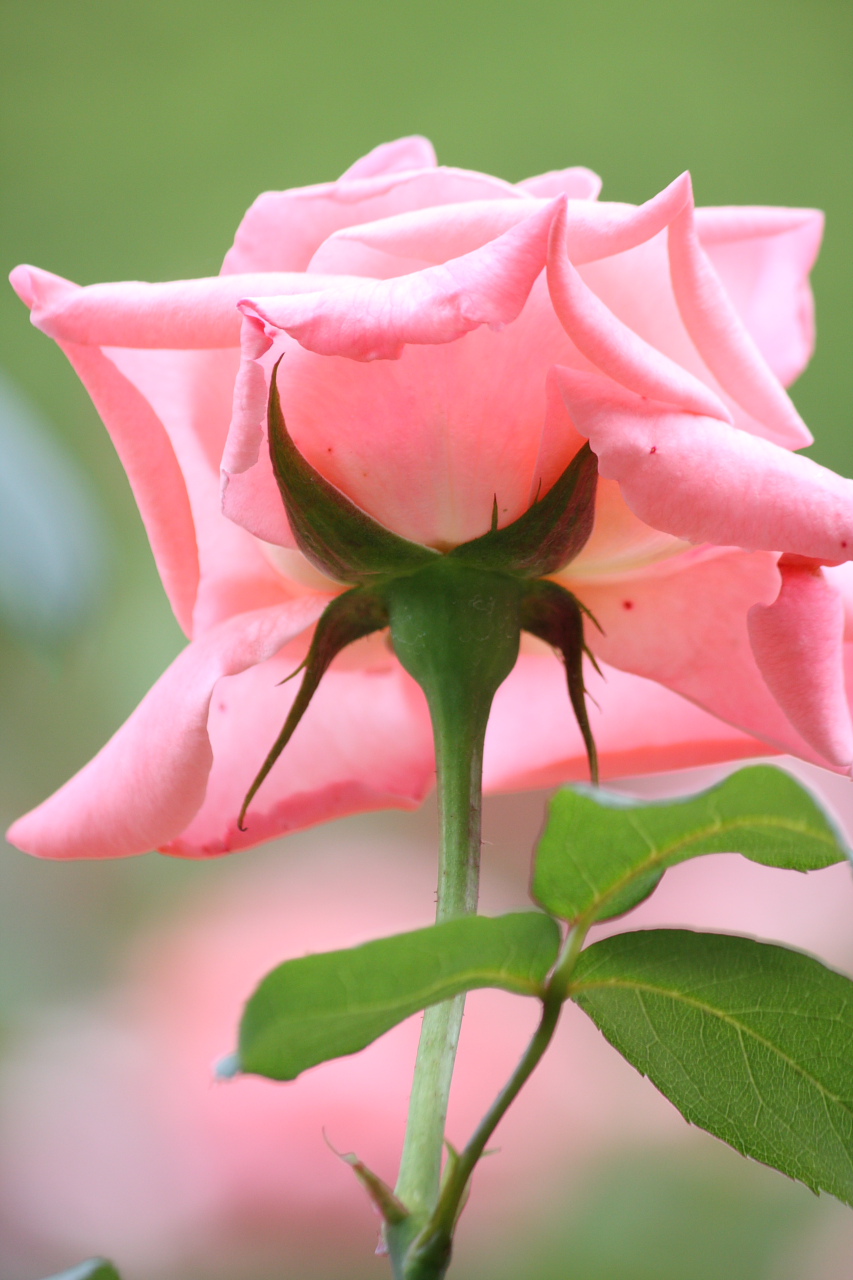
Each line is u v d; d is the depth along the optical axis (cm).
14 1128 102
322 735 62
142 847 59
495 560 58
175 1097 103
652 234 56
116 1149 101
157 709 58
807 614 57
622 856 54
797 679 57
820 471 56
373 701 62
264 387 55
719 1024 55
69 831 59
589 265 58
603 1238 102
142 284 57
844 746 57
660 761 62
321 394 57
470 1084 108
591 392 56
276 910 138
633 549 58
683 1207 103
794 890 143
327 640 58
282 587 60
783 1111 55
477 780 57
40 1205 99
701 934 54
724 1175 105
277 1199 98
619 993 55
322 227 59
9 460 63
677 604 59
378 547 58
